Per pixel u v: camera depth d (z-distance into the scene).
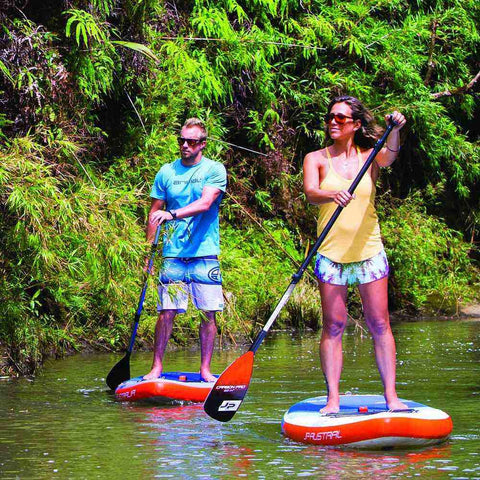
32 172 20.83
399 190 43.56
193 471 11.96
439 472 11.77
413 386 19.44
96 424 15.54
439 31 41.94
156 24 32.06
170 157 30.25
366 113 14.71
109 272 21.30
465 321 36.75
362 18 39.72
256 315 32.19
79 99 27.44
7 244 21.64
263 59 34.47
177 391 17.91
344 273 14.44
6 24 25.06
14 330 22.34
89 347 26.38
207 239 19.45
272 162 36.94
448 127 41.84
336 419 13.68
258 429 14.93
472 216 46.25
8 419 16.00
